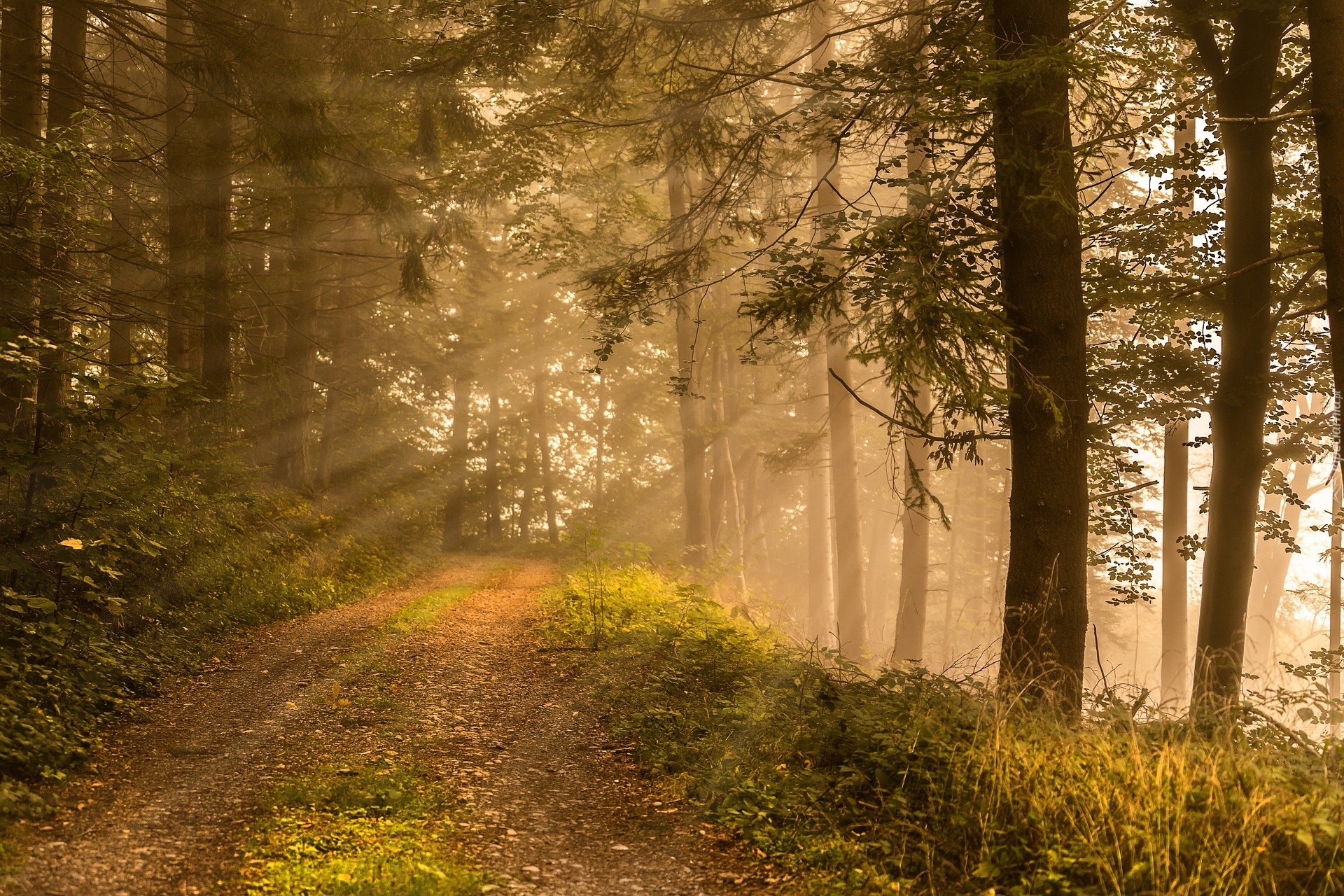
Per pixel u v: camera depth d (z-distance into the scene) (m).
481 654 9.77
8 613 6.75
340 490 23.03
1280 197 10.49
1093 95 6.65
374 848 4.39
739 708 6.59
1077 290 7.05
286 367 17.31
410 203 15.66
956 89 6.36
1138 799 4.03
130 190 13.14
